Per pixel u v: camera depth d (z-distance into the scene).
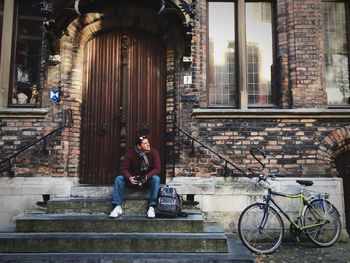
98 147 7.83
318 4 7.93
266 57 8.15
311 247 6.63
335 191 7.25
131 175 6.30
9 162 7.22
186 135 7.50
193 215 6.18
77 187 7.32
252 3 8.23
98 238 5.31
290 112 7.49
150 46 8.15
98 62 8.05
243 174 7.38
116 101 7.95
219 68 8.08
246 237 6.33
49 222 5.71
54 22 6.82
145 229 5.71
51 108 7.48
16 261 4.93
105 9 7.76
